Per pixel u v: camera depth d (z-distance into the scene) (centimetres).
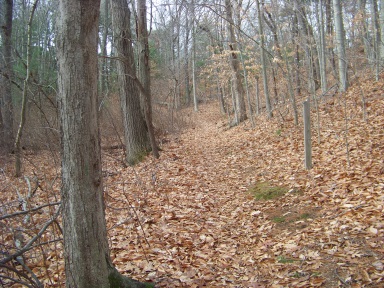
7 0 1148
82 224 285
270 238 483
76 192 283
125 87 1079
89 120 281
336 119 1003
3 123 1223
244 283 375
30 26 757
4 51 1147
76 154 279
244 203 645
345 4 1528
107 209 640
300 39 1316
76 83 274
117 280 318
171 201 682
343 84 1223
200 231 533
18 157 852
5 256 358
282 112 1454
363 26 1398
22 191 669
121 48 1038
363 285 325
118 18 1017
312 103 1295
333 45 1370
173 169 938
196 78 3647
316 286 341
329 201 552
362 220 452
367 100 1020
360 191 537
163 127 1722
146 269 412
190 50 2642
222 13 1238
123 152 1154
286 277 370
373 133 776
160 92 2639
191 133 1930
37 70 1664
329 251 401
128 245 487
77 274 290
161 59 3031
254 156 984
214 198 696
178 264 427
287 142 987
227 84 2502
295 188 644
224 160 1027
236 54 1786
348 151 679
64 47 272
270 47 1759
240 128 1630
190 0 923
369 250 384
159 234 521
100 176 294
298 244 440
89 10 273
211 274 402
